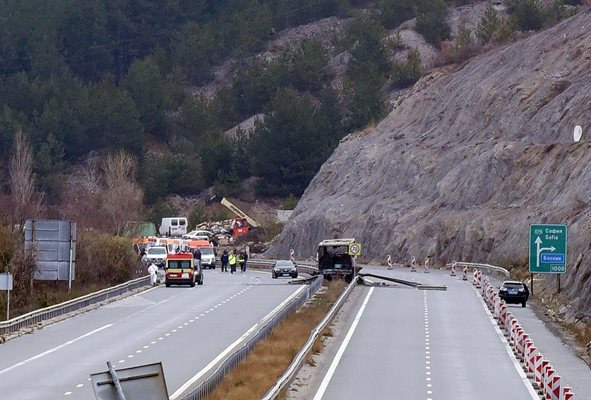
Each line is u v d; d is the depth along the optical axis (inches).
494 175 4446.4
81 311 2706.7
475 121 5073.8
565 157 4089.6
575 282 2856.8
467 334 2273.6
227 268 4864.7
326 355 1951.3
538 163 4279.0
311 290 3036.4
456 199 4618.6
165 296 3152.1
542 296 3105.3
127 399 803.4
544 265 2933.1
